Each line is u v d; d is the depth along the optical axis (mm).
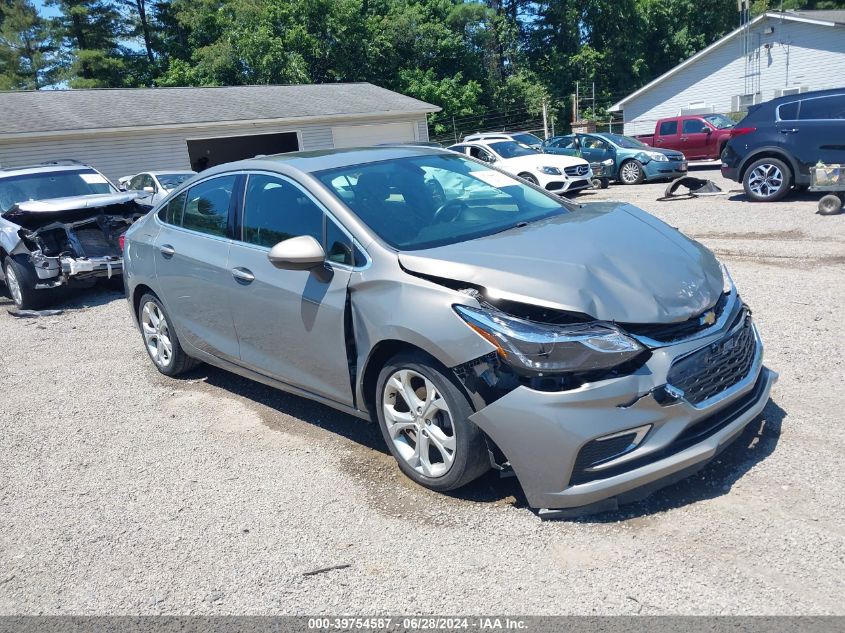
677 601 2680
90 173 10797
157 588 3094
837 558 2824
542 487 3135
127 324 8000
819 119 11195
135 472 4215
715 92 31312
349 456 4137
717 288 3510
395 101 28922
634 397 3021
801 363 4797
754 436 3832
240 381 5621
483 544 3154
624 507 3301
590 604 2717
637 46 47188
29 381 6188
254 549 3305
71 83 39375
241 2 36750
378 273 3611
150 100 24531
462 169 4707
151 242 5402
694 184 13945
